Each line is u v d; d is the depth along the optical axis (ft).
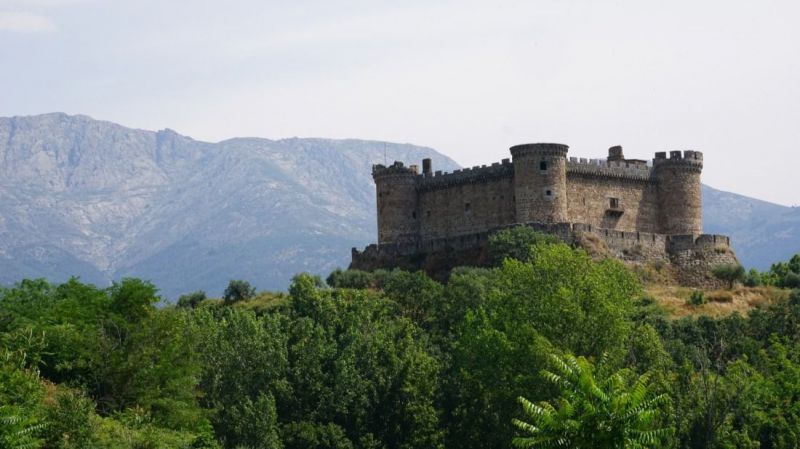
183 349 291.17
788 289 478.59
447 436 323.78
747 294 459.73
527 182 475.72
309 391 337.52
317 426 325.62
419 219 526.57
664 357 317.42
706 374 283.59
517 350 301.63
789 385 291.58
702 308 439.63
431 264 490.08
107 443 228.63
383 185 527.81
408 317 408.87
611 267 381.81
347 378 338.95
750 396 286.87
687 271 489.67
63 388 250.37
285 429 321.73
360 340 356.18
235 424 307.99
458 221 510.17
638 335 319.27
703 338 373.40
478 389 315.37
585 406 152.87
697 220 517.14
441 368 347.77
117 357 273.54
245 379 336.08
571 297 309.01
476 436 313.94
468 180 507.30
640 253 484.33
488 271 439.22
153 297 305.53
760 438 284.82
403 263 502.79
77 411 225.97
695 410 276.82
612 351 297.12
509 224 485.56
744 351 347.97
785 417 287.07
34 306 306.35
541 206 473.67
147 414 248.52
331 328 375.04
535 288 326.65
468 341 326.03
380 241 529.04
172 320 290.15
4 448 177.99
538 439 152.97
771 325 380.78
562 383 162.09
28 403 223.71
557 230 469.57
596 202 499.92
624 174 509.76
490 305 351.87
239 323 352.69
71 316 293.43
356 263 522.06
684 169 516.32
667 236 497.87
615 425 151.33
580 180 496.23
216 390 326.44
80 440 222.69
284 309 432.25
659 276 482.28
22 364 241.35
